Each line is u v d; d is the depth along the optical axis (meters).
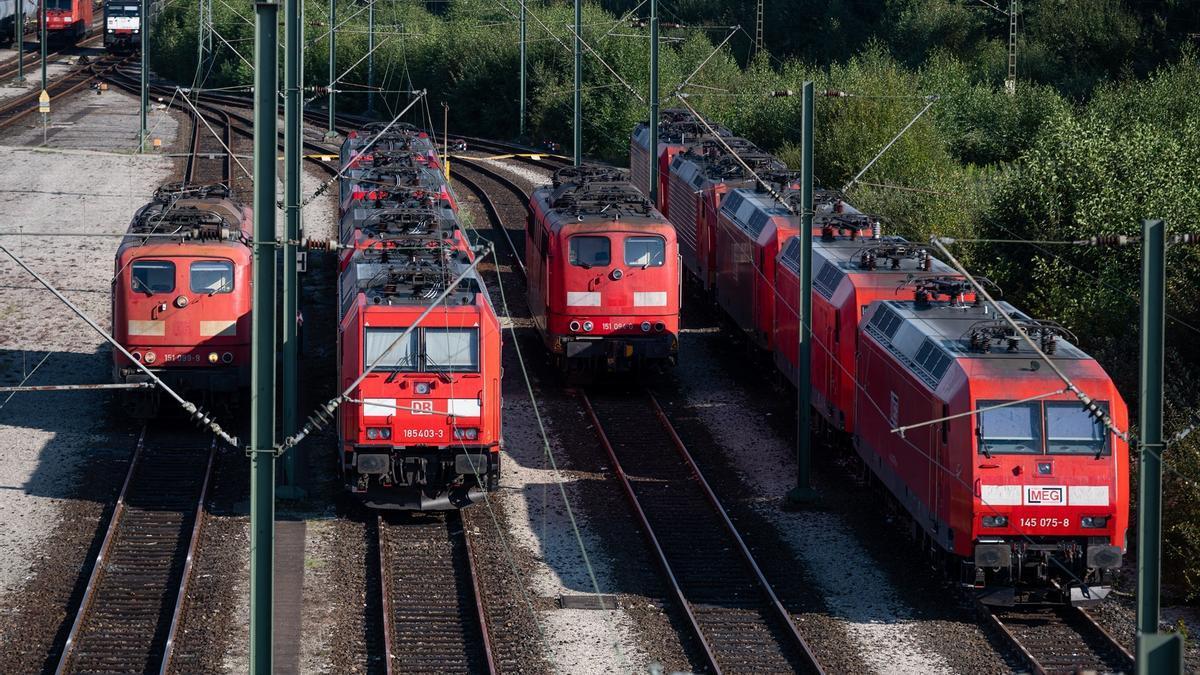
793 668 51.59
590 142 186.38
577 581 59.62
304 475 72.56
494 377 66.06
